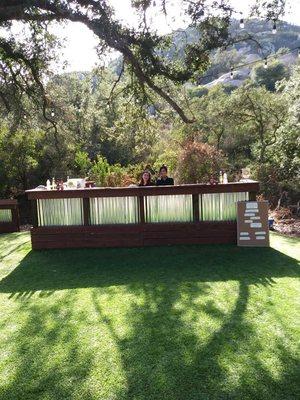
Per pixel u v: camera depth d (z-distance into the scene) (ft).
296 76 55.31
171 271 17.89
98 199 22.84
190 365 9.89
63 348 11.09
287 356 10.11
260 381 9.12
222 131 83.30
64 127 57.21
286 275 16.80
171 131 65.87
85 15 22.38
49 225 23.32
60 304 14.47
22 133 56.03
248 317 12.53
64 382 9.46
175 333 11.61
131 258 20.38
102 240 22.75
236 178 51.26
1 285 17.28
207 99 88.63
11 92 34.32
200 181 50.85
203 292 14.94
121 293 15.26
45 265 20.06
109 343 11.21
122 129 36.78
